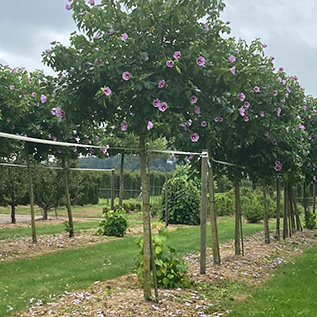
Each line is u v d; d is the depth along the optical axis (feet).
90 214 71.72
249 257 25.59
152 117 14.02
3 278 20.26
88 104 15.17
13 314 14.53
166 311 14.32
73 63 14.57
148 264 15.34
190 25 14.56
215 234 22.71
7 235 37.68
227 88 16.60
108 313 13.97
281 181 38.99
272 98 23.09
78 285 18.34
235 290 17.78
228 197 72.13
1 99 25.02
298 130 26.22
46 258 25.76
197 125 18.43
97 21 14.79
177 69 13.60
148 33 14.58
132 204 77.51
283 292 17.13
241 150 25.81
